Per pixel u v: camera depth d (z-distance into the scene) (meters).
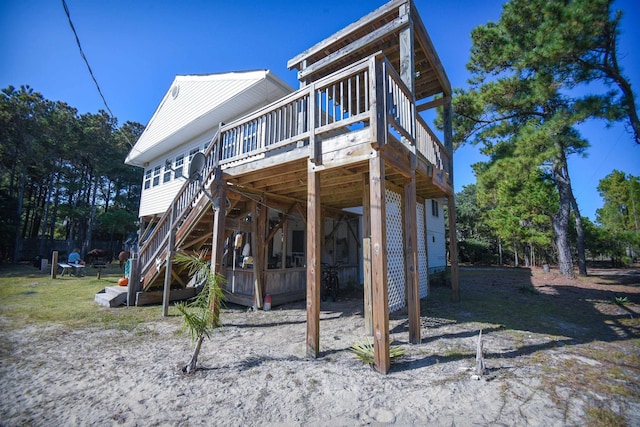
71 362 3.29
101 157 23.08
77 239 24.88
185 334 4.36
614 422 2.13
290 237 10.25
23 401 2.44
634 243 14.44
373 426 2.10
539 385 2.70
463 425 2.11
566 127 8.58
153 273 6.36
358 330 4.69
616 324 4.95
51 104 21.23
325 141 3.79
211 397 2.52
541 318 5.38
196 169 5.37
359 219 10.34
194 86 9.88
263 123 4.89
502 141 10.78
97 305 6.41
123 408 2.34
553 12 7.99
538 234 14.17
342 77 3.69
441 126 11.13
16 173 21.67
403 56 4.90
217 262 5.21
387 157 3.48
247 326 4.96
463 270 16.45
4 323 4.93
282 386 2.71
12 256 18.70
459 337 4.24
